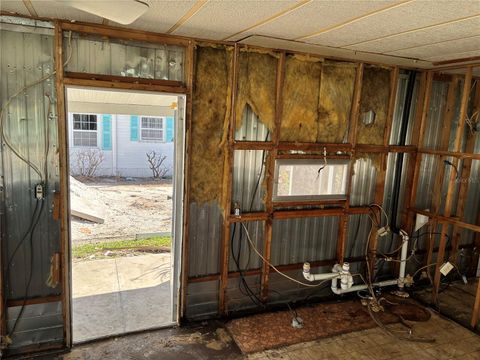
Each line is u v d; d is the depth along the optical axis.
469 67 3.66
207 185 3.39
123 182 11.26
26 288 2.89
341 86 3.77
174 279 3.38
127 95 4.43
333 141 3.84
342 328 3.49
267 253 3.69
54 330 3.01
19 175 2.76
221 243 3.54
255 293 3.78
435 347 3.25
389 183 4.27
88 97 4.57
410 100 4.13
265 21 2.38
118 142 12.09
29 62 2.65
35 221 2.84
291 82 3.54
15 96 2.65
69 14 2.47
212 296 3.60
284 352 3.09
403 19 2.16
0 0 2.17
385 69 3.94
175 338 3.22
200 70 3.18
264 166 3.59
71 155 11.69
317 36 2.76
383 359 3.05
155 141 12.51
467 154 3.73
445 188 4.53
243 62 3.32
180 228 3.31
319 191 3.81
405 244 4.18
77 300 3.80
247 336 3.29
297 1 1.91
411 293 4.32
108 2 1.83
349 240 4.17
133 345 3.09
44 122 2.75
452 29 2.35
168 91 3.04
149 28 2.78
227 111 3.33
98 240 5.87
